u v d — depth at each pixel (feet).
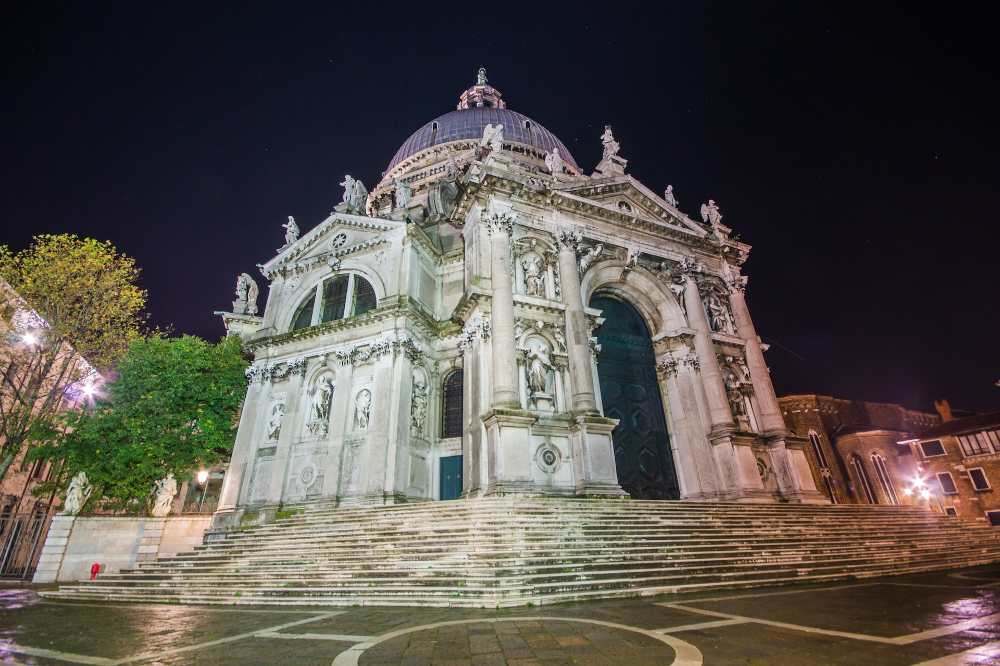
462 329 82.79
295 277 97.96
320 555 45.62
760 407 85.92
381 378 76.13
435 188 125.39
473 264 81.00
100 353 74.43
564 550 39.42
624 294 91.30
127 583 48.60
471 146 145.18
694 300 90.48
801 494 75.25
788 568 43.01
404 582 36.47
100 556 67.87
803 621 24.98
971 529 66.69
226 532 67.36
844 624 24.00
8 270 68.18
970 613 25.75
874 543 53.67
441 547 40.70
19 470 93.35
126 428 75.56
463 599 32.04
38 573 64.18
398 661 19.56
